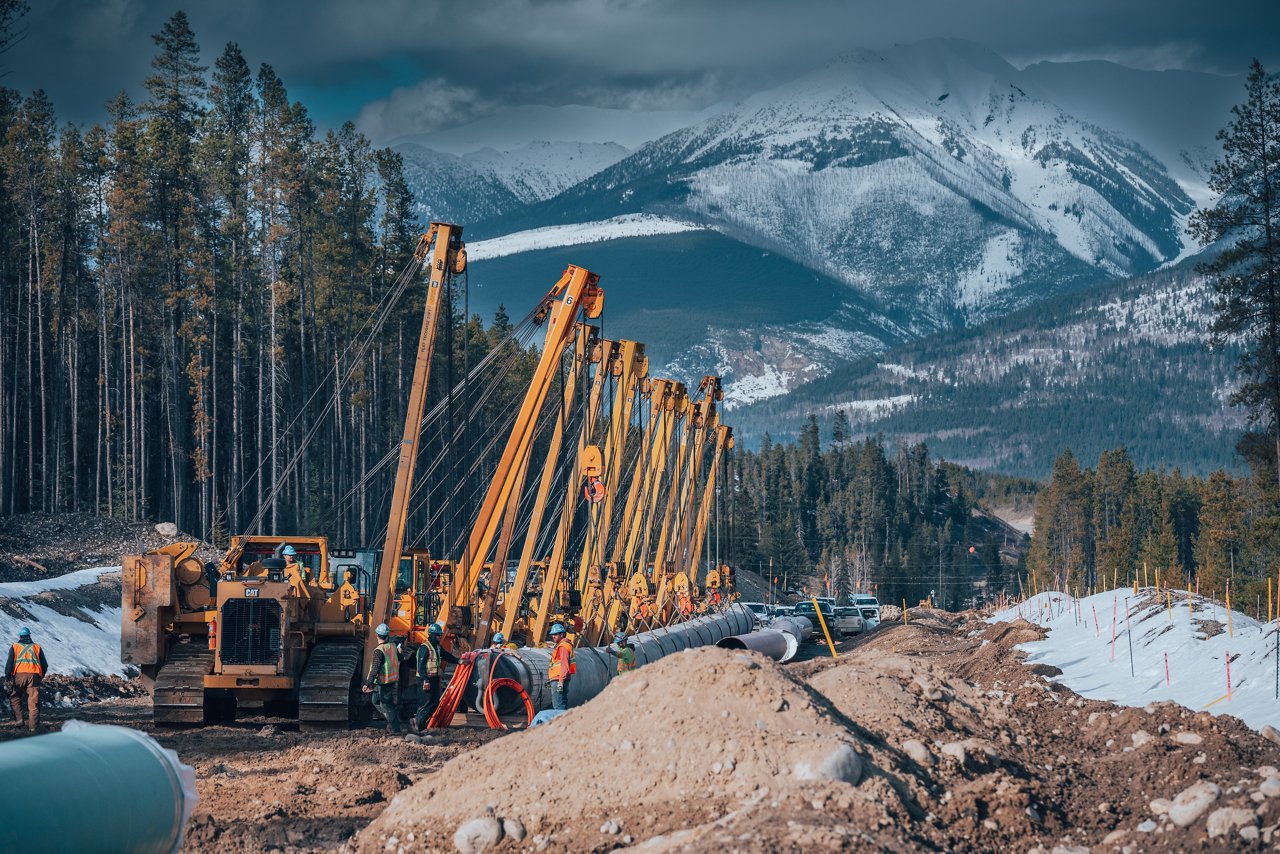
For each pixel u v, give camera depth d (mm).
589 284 32250
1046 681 22484
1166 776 13867
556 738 13719
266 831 13648
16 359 70562
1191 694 19938
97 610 36969
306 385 70750
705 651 14531
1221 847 10680
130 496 72438
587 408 34750
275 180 69562
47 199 72250
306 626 24250
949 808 12406
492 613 30125
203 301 67062
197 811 14812
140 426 72438
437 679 23719
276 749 20266
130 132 67750
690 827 11656
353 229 73500
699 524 58625
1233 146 54500
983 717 16938
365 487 72750
